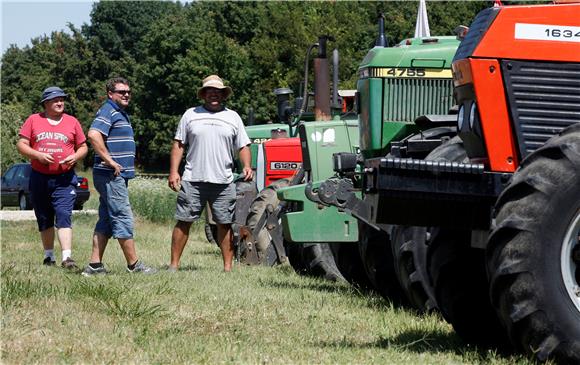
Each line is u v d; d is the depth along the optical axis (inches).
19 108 3582.7
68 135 615.8
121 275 545.0
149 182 1376.7
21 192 1847.9
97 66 3951.8
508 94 303.4
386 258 457.7
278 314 398.9
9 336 326.6
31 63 4658.0
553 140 285.0
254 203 682.8
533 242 273.6
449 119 429.7
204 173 593.9
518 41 304.8
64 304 394.0
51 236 631.8
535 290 272.7
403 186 292.2
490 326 320.5
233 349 317.1
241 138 604.1
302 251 601.9
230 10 3120.1
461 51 313.0
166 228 1198.9
